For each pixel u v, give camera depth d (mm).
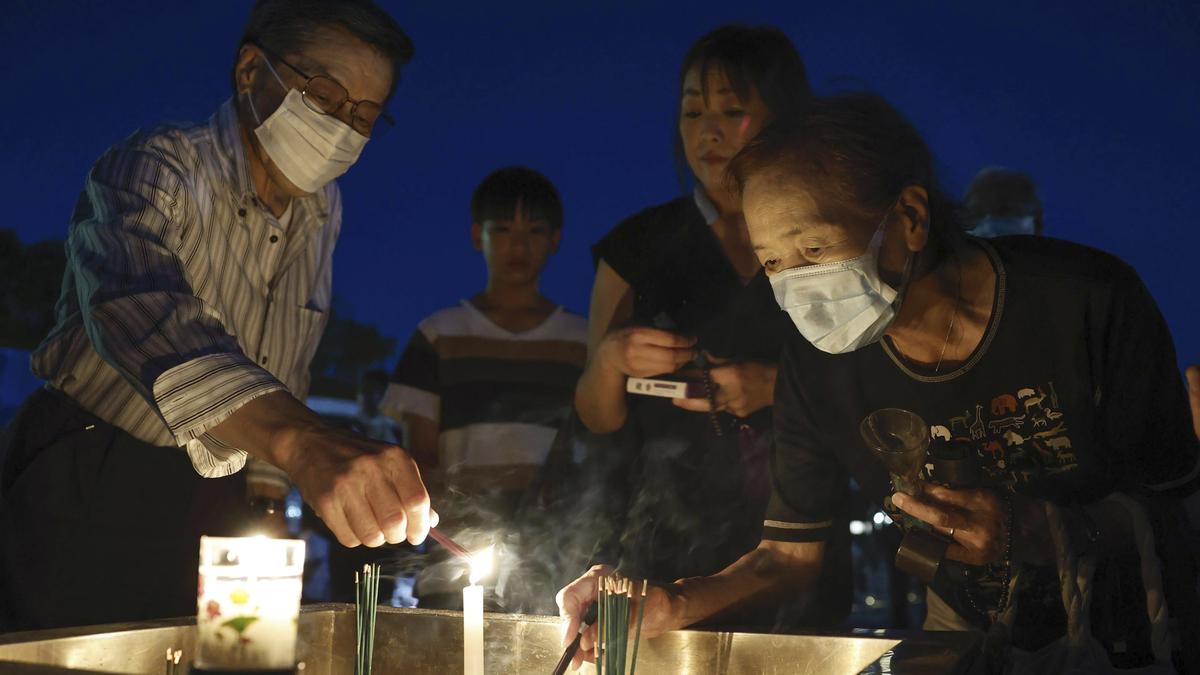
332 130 2055
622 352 2348
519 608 2512
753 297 2463
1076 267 1653
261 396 1472
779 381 1905
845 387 1806
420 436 3143
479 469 3010
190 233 2020
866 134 1613
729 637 1463
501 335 3170
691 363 2391
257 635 1088
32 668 1031
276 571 1104
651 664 1495
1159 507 1575
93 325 1623
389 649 1544
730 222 2494
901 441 1582
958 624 1856
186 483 2086
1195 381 1499
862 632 1424
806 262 1633
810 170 1596
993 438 1719
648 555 2369
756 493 2332
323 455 1361
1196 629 1532
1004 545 1494
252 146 2127
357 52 2047
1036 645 1675
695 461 2359
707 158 2420
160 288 1679
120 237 1737
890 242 1627
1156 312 1658
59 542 1985
